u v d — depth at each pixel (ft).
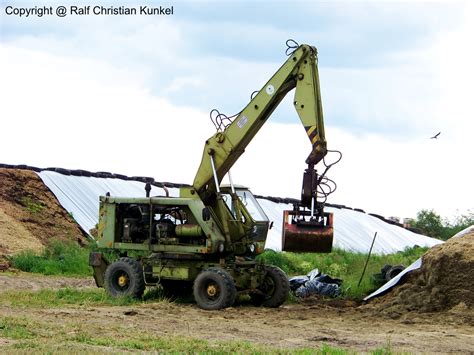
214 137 63.62
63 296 62.18
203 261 62.23
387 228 148.15
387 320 54.80
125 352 37.40
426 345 44.39
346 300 67.72
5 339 40.27
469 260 58.39
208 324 50.03
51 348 37.24
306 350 39.17
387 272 72.54
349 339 45.60
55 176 113.39
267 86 62.18
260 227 64.49
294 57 61.26
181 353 37.47
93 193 113.50
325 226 59.62
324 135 60.75
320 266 95.50
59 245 92.58
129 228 64.08
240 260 63.26
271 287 62.59
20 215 99.96
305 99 60.75
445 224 181.88
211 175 63.46
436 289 58.65
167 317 52.65
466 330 50.90
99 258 65.00
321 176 60.03
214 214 62.39
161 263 62.44
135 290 61.67
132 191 117.08
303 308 61.00
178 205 62.34
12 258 85.20
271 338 45.11
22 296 60.95
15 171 109.09
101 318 50.06
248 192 66.59
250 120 62.64
